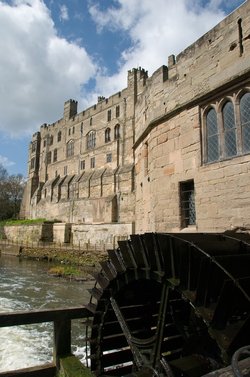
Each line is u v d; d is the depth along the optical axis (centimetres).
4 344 1148
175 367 520
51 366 505
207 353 561
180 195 905
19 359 1023
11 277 2606
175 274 529
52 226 4734
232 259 483
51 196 5869
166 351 654
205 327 571
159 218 966
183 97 934
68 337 526
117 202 4300
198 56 899
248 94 761
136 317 702
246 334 421
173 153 944
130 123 4578
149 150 1095
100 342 655
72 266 3191
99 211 4469
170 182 941
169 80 1002
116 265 671
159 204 973
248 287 459
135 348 596
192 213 874
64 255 3634
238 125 770
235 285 438
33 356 1048
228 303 448
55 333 522
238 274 482
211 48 859
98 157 5156
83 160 5538
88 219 4659
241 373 247
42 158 6862
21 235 5272
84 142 5597
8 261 3903
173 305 642
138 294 711
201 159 849
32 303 1716
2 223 6353
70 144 6047
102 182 4722
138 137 1266
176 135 941
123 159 4600
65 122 6294
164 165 974
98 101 5603
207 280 478
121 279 658
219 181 788
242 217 722
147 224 1124
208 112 870
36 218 6134
